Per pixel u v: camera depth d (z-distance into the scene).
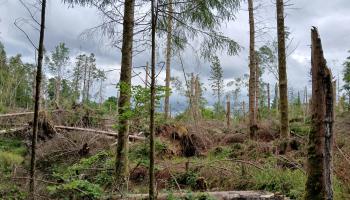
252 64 14.59
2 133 14.08
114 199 6.17
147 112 5.64
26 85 40.25
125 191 6.79
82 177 7.91
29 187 6.16
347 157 7.35
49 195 6.38
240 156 10.45
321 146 3.77
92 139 12.41
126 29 7.45
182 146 12.35
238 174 7.97
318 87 3.80
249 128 14.01
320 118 3.79
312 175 3.81
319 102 3.80
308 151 3.89
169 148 11.48
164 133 12.30
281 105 10.95
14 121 15.62
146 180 8.11
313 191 3.78
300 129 13.70
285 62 11.14
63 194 6.39
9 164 10.51
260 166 8.21
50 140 12.68
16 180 7.40
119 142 7.31
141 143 10.36
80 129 13.54
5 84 35.06
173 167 8.91
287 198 6.36
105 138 12.76
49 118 14.01
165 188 7.28
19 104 38.94
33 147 6.05
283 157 8.38
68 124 14.95
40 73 6.03
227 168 8.37
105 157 9.52
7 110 21.39
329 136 3.75
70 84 43.62
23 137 14.23
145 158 8.95
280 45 11.22
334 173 6.68
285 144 10.20
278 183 7.12
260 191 7.00
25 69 40.53
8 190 6.44
